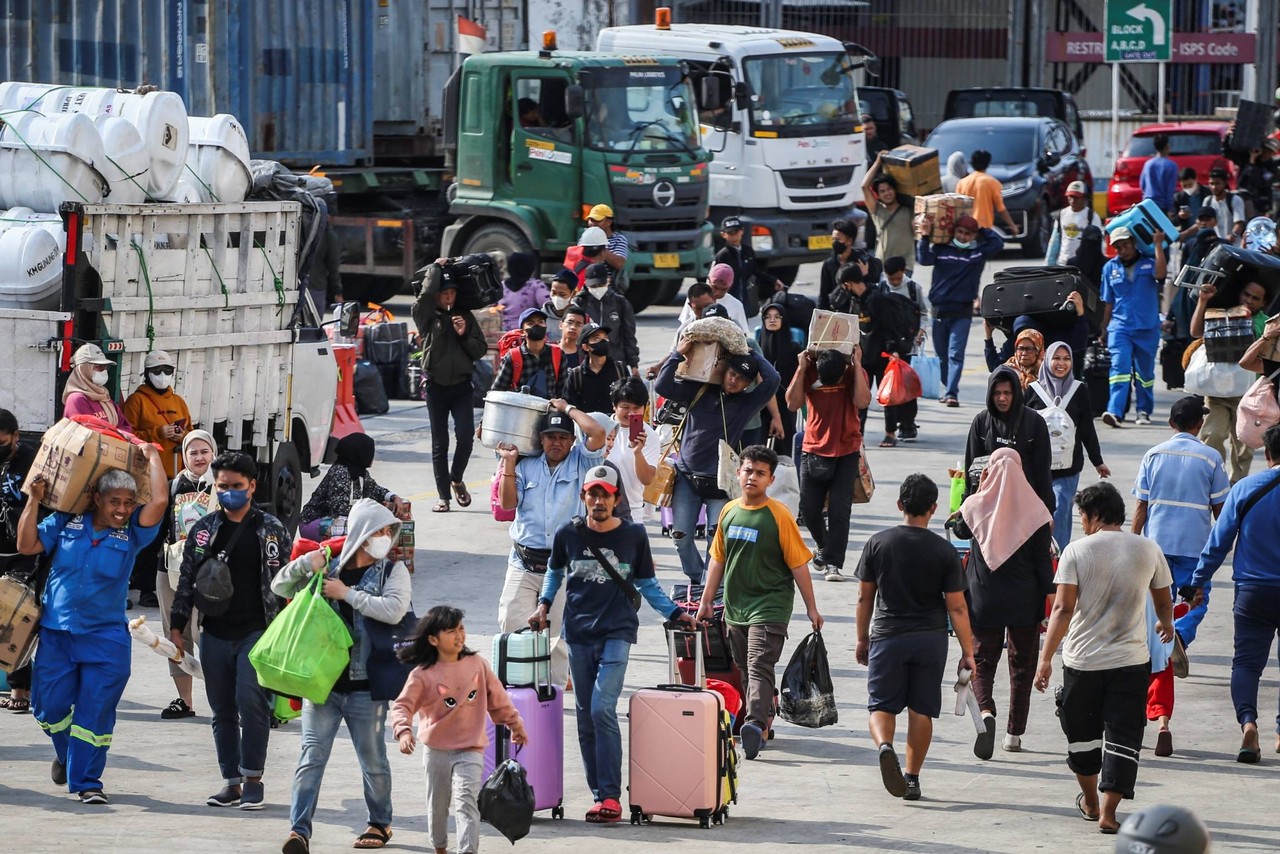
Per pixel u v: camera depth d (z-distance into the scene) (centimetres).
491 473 5525
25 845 2431
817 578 4206
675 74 8031
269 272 4088
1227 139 10069
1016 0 14225
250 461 2641
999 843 2502
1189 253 6309
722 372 3688
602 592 2633
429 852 2472
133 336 3681
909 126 11906
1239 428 3975
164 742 3030
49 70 6925
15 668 2672
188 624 3069
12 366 3572
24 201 3741
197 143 4125
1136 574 2569
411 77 8788
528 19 9194
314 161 8125
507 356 4328
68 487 2631
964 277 6425
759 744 2809
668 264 7944
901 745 3066
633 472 3444
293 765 2933
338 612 2444
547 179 7844
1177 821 1236
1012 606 2969
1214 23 14488
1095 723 2595
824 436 4128
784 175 8581
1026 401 3719
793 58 8681
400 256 8062
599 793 2630
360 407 6406
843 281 5681
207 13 7419
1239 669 2967
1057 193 10862
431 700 2352
